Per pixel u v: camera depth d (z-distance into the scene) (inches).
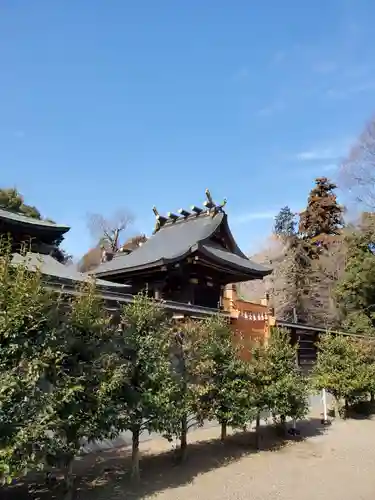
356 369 624.1
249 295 1733.5
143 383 303.6
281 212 2242.9
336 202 1790.1
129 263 797.2
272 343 497.7
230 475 341.4
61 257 1462.8
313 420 613.9
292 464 385.7
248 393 418.9
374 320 1224.8
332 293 1392.7
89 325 269.6
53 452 223.5
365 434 535.2
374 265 1203.2
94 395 254.5
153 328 329.1
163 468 350.9
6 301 220.7
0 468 187.8
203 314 611.5
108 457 383.9
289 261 1628.9
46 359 221.3
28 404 210.7
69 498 261.0
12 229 659.4
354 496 307.0
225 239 915.4
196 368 382.0
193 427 508.4
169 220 997.8
